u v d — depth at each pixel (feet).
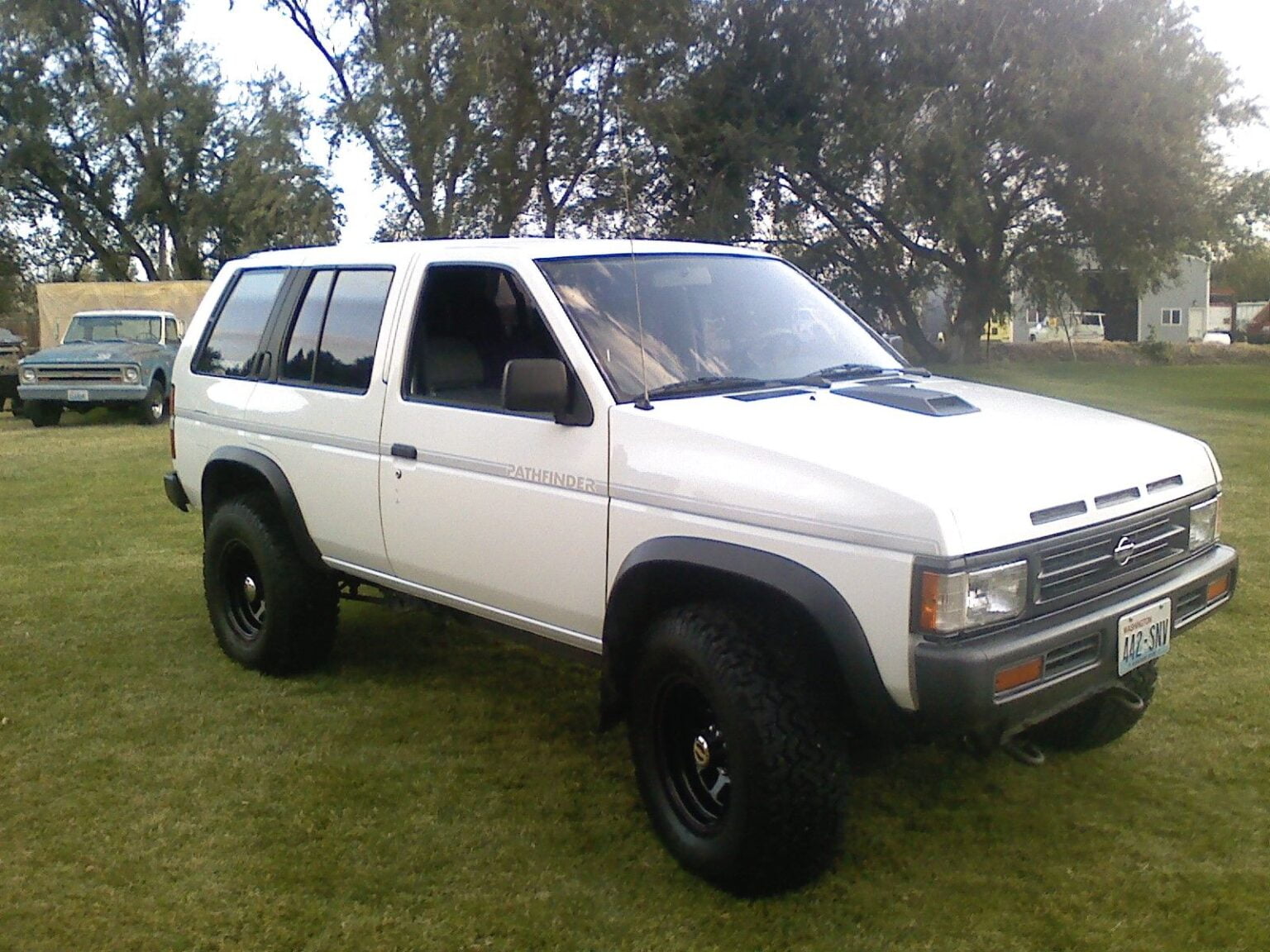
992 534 9.86
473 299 14.03
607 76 96.73
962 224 97.96
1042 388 79.97
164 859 11.94
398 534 14.60
